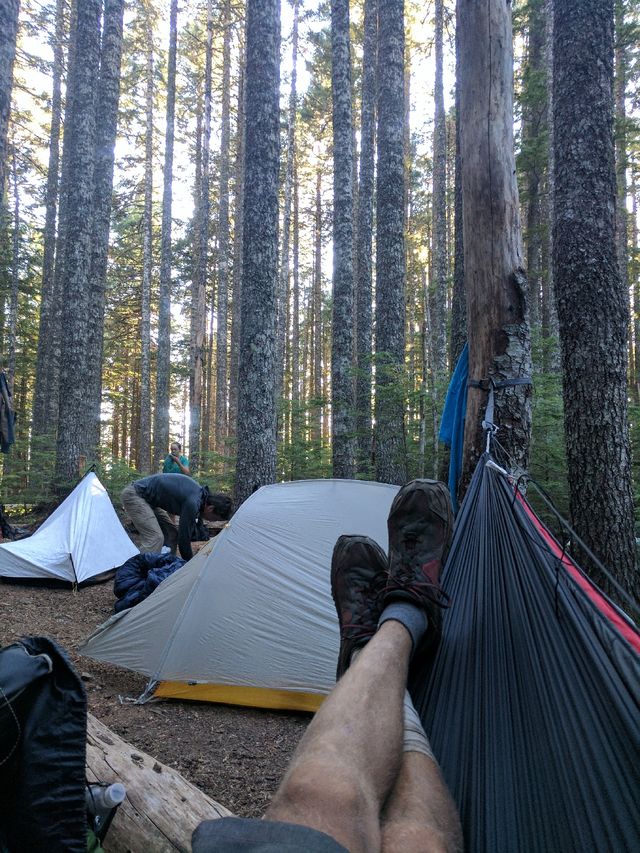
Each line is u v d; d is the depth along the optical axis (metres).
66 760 1.50
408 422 10.21
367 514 4.30
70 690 1.54
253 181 8.11
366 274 14.58
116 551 7.05
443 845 0.97
